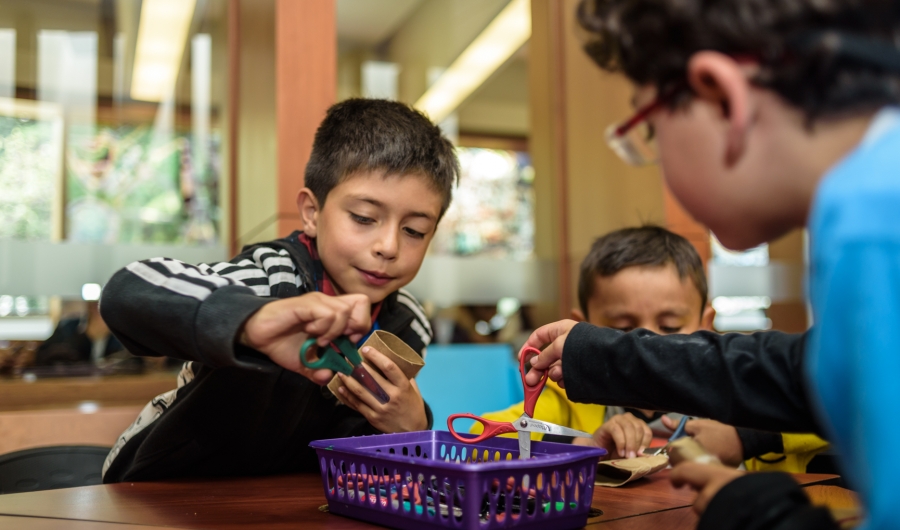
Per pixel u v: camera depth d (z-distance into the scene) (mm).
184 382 991
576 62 2311
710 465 448
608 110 2090
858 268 334
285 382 888
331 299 585
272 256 954
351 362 639
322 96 1621
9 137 2107
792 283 2398
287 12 1597
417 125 961
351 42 2992
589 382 663
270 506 632
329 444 624
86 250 1815
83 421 1463
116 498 672
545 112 2506
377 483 554
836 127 396
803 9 390
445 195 972
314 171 968
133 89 2299
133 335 649
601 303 1181
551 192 2465
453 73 3156
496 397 1625
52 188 2160
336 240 897
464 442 669
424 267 2107
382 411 789
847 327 338
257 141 1770
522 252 2744
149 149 2320
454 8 2783
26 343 1885
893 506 303
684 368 619
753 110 413
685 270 1166
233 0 2020
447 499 500
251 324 581
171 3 2193
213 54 2273
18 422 1410
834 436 372
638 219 1997
